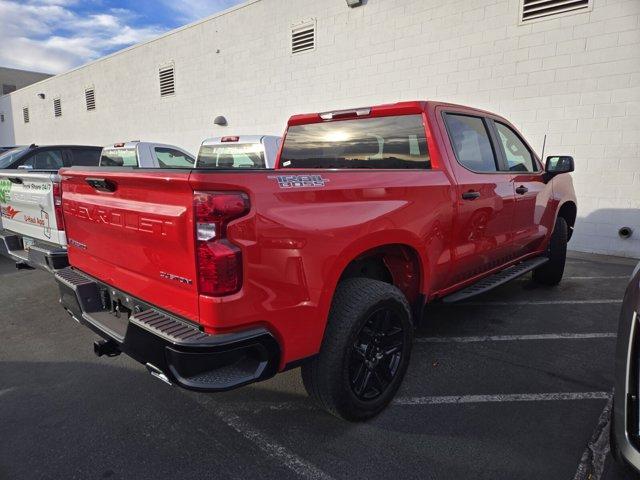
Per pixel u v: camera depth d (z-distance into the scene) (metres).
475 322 4.39
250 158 6.83
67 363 3.54
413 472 2.30
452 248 3.32
